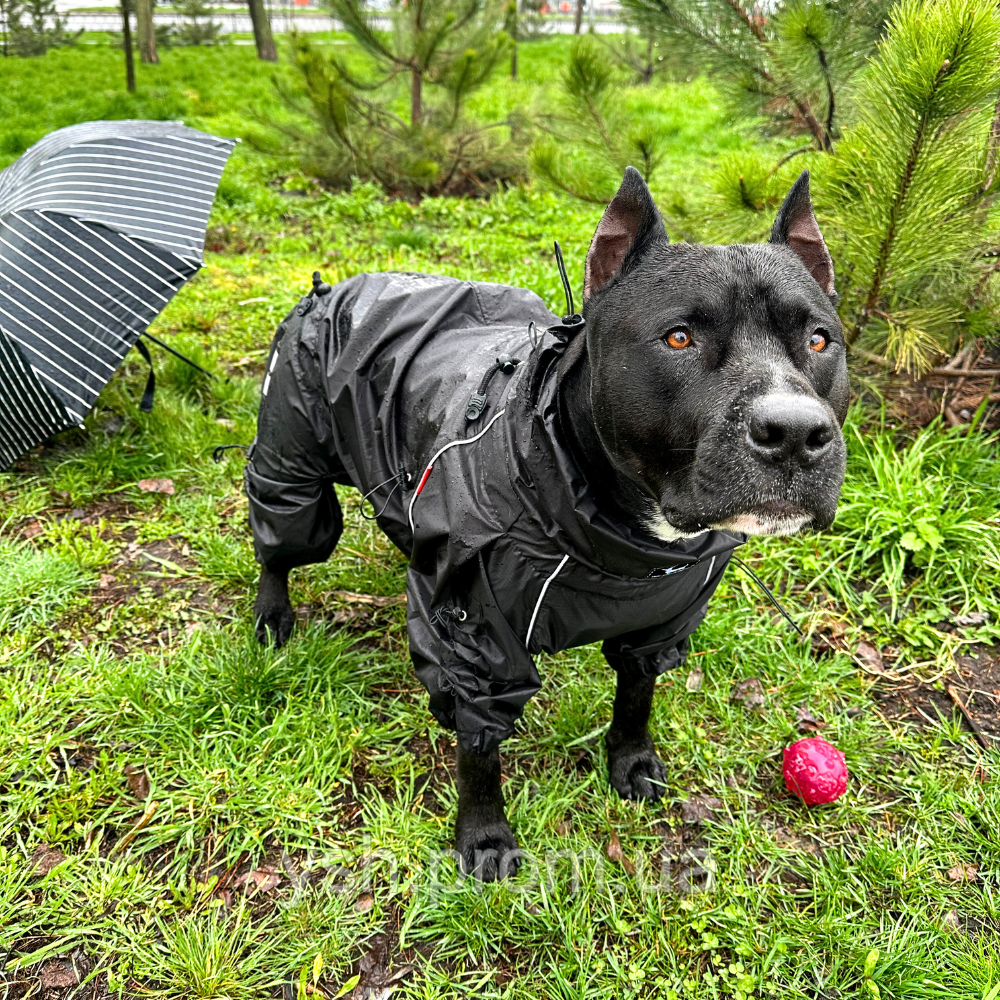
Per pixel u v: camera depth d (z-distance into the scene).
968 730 0.96
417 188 3.06
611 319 0.59
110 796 0.86
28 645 1.04
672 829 0.85
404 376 0.79
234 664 0.99
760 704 0.99
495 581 0.65
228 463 1.38
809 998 0.71
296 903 0.77
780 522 0.54
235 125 3.91
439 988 0.71
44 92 4.89
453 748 0.93
